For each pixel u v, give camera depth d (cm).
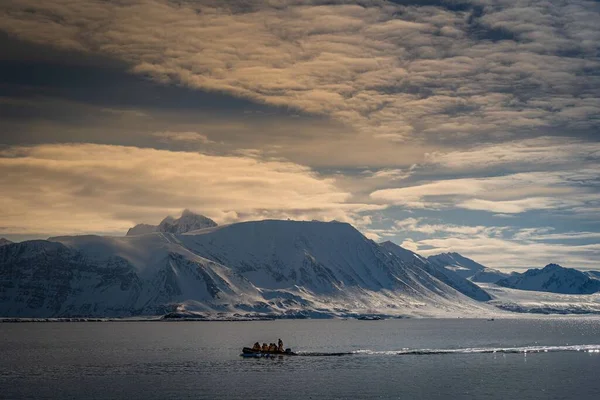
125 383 14575
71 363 18638
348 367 17075
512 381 14712
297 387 13900
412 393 13250
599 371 16325
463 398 12788
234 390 13588
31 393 13438
